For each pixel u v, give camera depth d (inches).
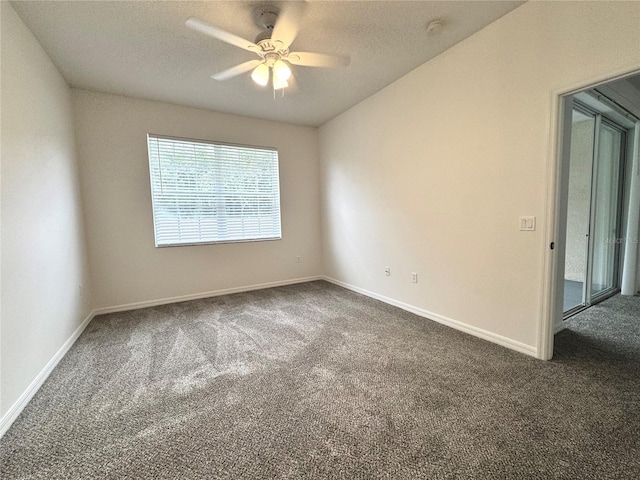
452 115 104.5
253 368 84.6
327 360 88.1
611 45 66.7
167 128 146.7
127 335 110.2
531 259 85.7
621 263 149.8
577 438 55.0
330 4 79.7
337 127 169.8
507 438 55.5
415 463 50.5
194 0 76.5
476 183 98.8
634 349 90.5
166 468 50.8
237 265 170.6
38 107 89.6
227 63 108.0
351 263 170.1
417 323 116.6
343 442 55.7
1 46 70.2
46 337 83.9
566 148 90.3
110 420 63.6
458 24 89.9
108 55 101.4
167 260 150.9
